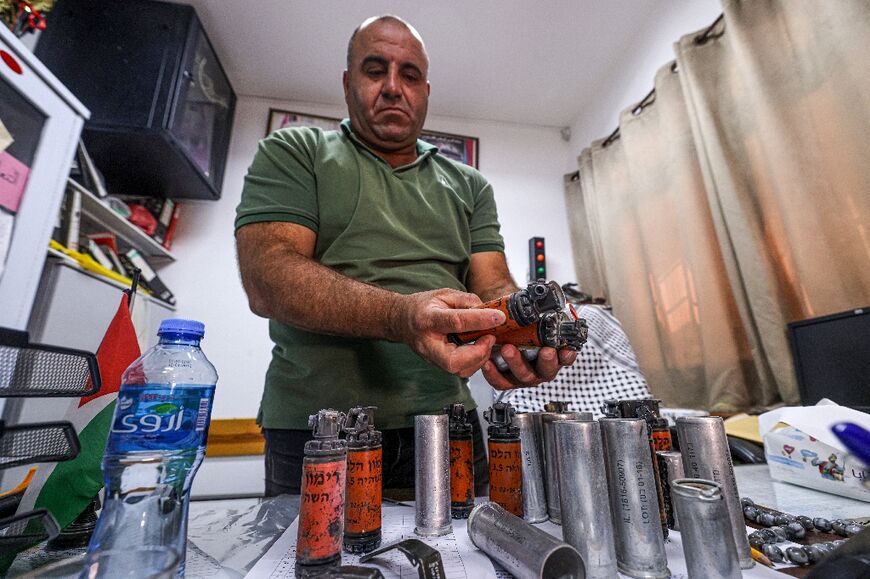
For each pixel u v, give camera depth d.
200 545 0.46
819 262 1.13
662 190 1.81
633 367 1.50
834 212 1.11
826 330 0.97
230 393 2.02
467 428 0.57
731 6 1.37
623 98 2.26
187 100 1.84
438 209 0.97
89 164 1.55
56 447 0.37
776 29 1.27
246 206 0.80
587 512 0.39
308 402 0.78
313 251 0.85
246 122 2.44
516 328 0.51
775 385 1.29
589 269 2.43
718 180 1.41
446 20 2.08
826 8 1.14
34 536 0.35
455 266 0.97
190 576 0.38
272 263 0.68
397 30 1.01
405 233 0.89
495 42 2.20
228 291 2.13
